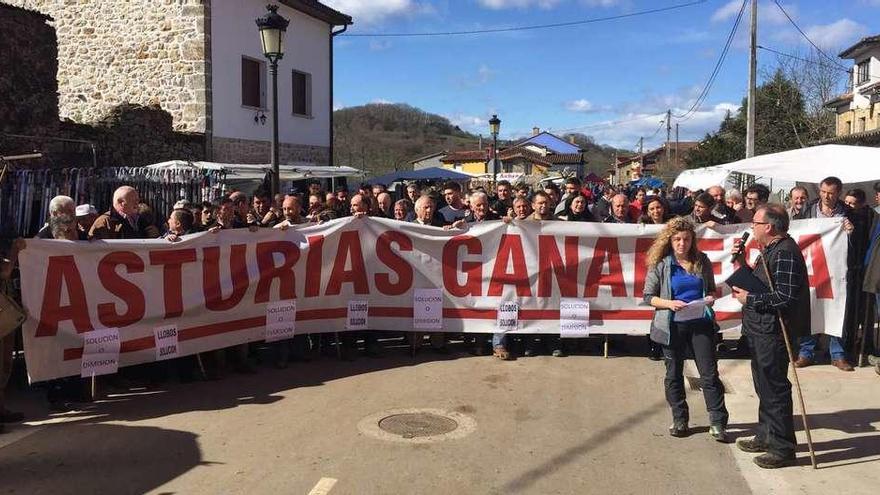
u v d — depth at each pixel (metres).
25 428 5.53
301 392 6.48
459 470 4.69
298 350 7.68
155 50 16.77
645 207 10.51
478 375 7.06
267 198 9.75
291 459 4.86
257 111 18.23
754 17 22.38
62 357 6.04
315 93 21.00
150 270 6.58
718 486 4.47
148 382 6.81
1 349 5.54
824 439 5.30
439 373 7.13
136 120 15.10
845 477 4.60
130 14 16.95
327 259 7.69
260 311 7.27
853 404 6.11
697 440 5.29
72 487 4.43
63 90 17.69
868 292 7.30
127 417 5.79
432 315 7.85
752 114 22.59
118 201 7.21
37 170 11.11
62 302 6.05
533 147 69.56
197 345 6.86
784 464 4.79
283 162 19.52
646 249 7.78
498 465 4.78
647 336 8.07
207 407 6.04
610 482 4.52
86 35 17.42
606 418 5.76
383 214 9.75
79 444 5.16
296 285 7.51
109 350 6.30
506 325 7.79
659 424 5.63
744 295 4.95
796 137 37.75
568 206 8.98
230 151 17.30
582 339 8.25
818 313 7.40
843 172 10.03
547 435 5.36
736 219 8.95
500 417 5.77
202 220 8.36
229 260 7.08
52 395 6.12
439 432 5.40
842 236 7.35
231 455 4.94
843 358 7.39
